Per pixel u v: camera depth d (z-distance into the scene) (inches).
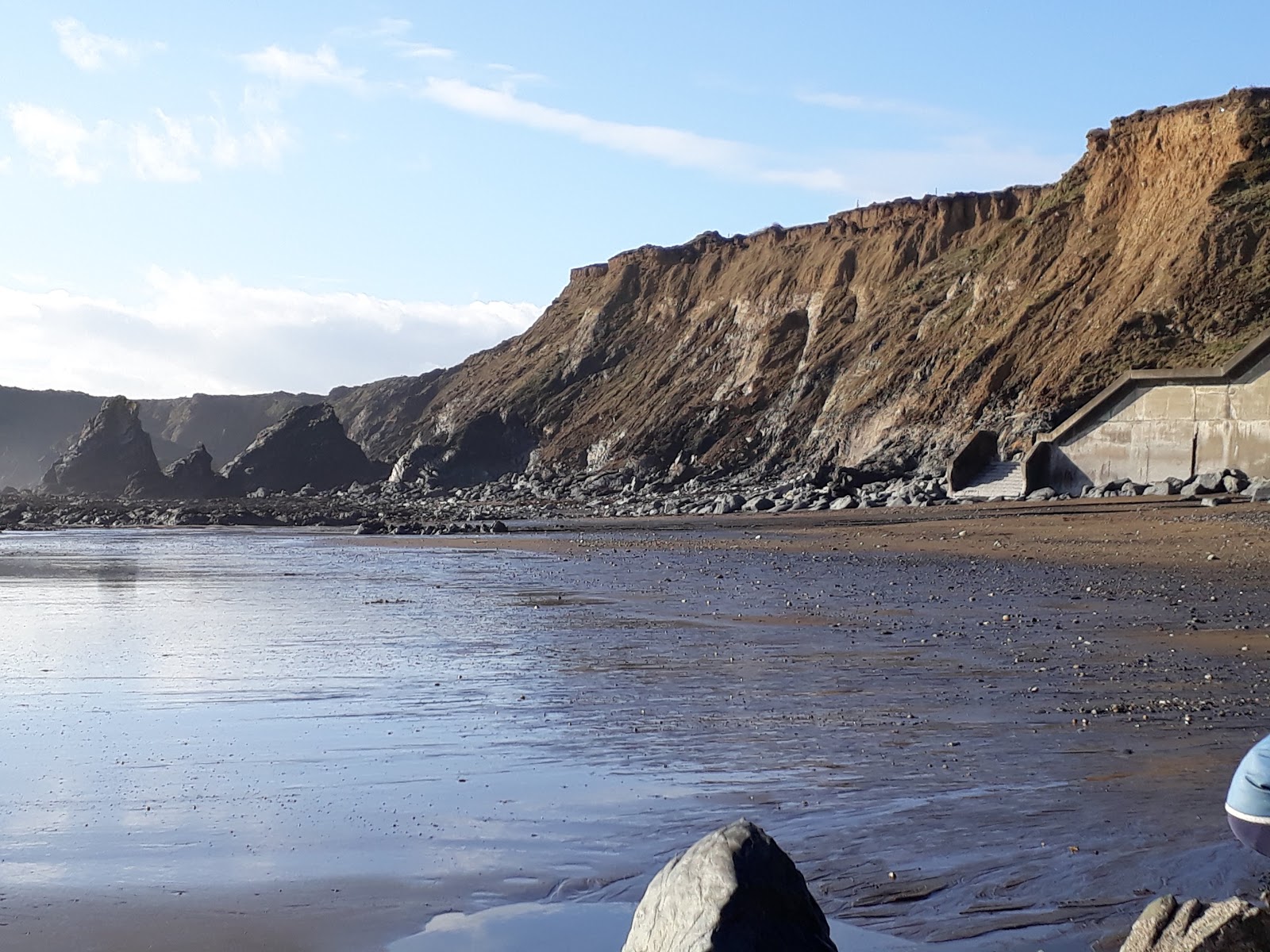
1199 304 2642.7
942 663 528.1
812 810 304.0
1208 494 1894.7
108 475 4874.5
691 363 4803.2
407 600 892.0
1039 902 238.8
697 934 190.2
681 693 472.7
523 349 6018.7
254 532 2439.7
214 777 350.3
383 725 421.7
